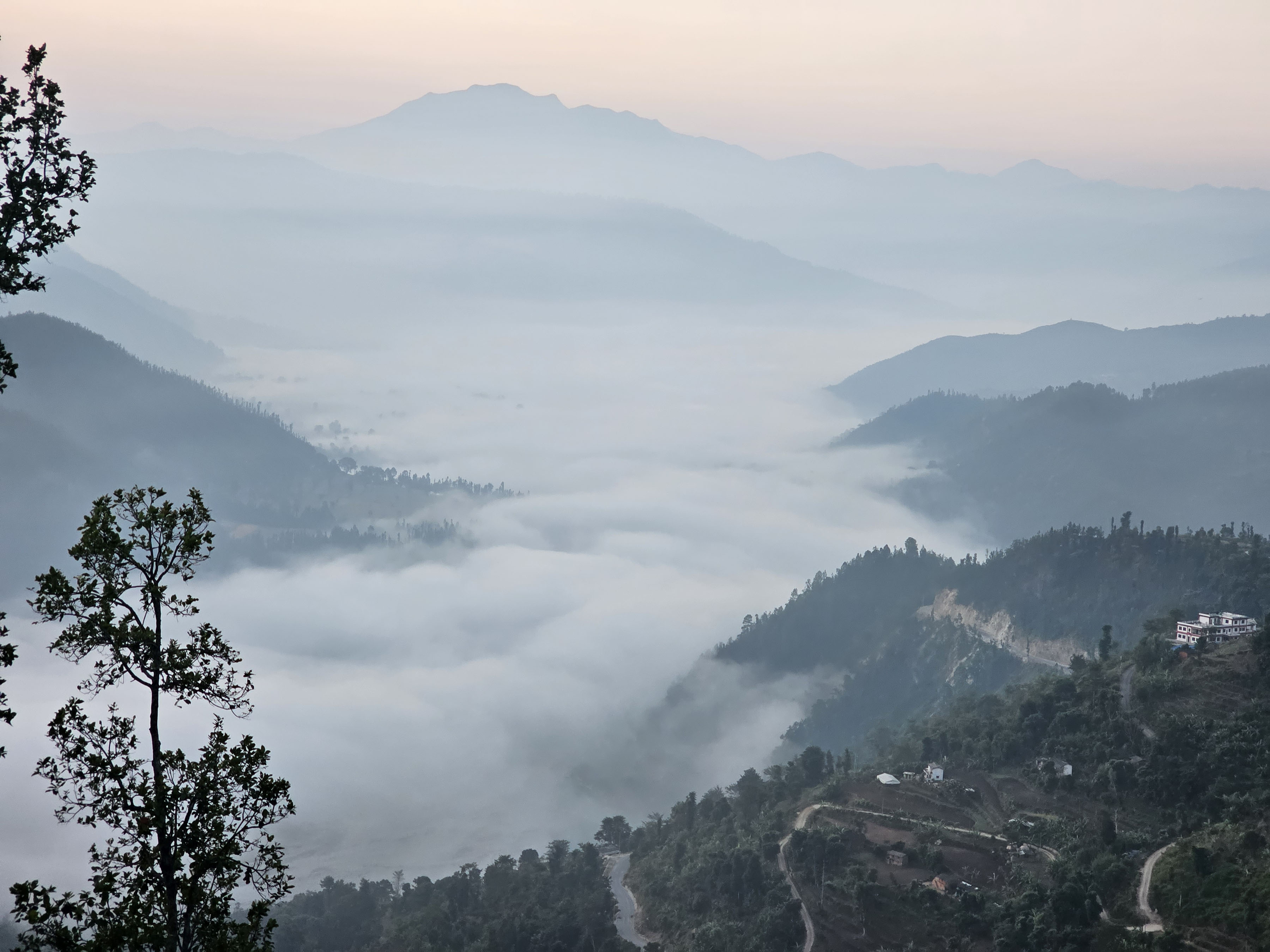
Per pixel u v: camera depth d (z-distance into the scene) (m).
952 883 128.62
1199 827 127.88
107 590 40.06
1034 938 111.88
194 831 39.12
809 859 140.25
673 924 143.88
